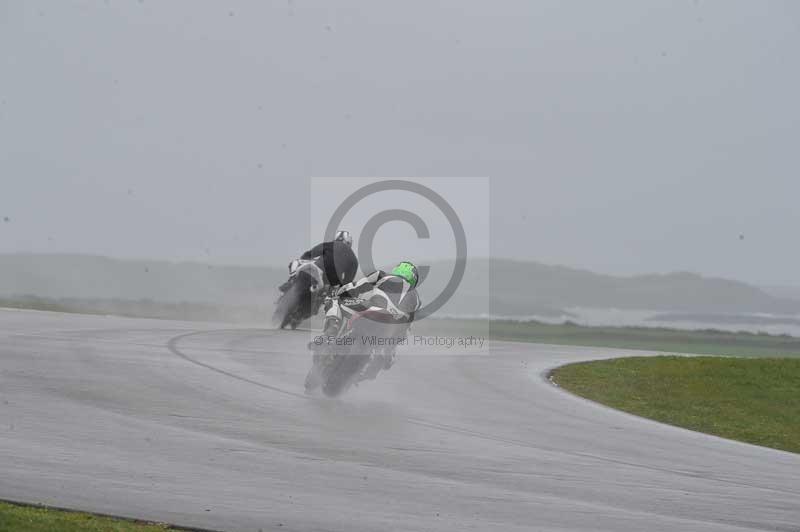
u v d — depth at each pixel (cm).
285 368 5150
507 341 8800
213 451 3141
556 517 2616
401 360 6212
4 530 2178
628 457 3512
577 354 7469
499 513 2627
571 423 4234
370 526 2447
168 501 2566
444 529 2458
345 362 4134
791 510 2838
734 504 2867
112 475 2783
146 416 3625
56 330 6381
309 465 3039
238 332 7106
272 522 2438
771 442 4272
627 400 5231
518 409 4512
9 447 3028
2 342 5472
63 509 2436
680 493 2970
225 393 4241
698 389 5812
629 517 2652
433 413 4194
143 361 5053
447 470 3097
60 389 4056
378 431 3669
